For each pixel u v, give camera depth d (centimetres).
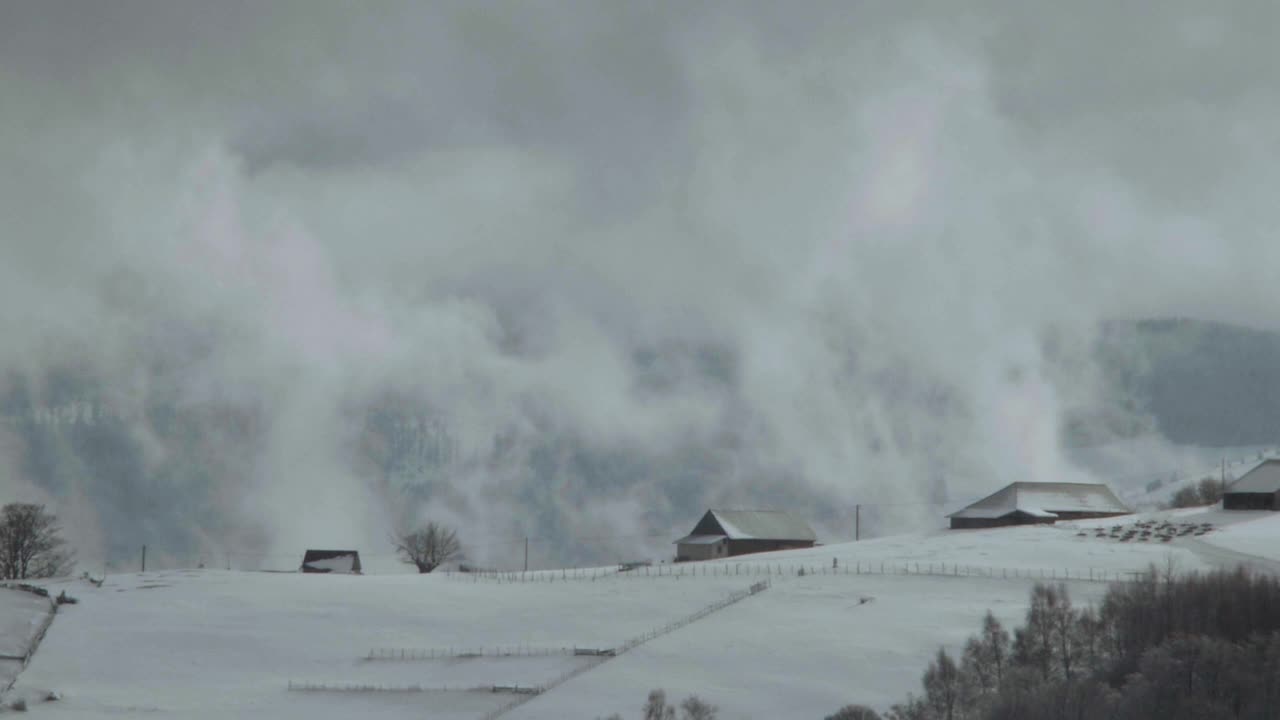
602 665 15525
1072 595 16988
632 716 13688
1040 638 14338
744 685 14488
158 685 15912
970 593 17625
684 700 14050
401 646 17225
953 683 13475
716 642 16038
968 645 14550
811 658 15200
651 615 17700
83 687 15812
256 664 16762
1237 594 14525
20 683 15925
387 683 15675
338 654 17025
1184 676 12575
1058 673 13662
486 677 15575
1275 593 14438
